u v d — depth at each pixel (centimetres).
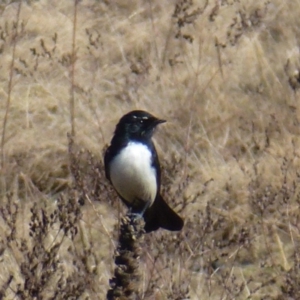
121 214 1181
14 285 1057
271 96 1591
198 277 1174
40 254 949
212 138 1474
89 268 1080
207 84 1512
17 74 1498
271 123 1512
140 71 1553
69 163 1234
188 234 1173
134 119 978
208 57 1625
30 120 1422
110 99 1505
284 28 1756
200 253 1147
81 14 1683
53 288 1013
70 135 1295
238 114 1530
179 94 1528
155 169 980
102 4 1708
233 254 1207
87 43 1602
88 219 1191
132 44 1619
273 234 1310
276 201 1327
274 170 1408
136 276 832
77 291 980
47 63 1524
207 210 1191
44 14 1645
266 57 1678
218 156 1429
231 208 1332
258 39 1703
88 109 1459
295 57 1706
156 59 1591
